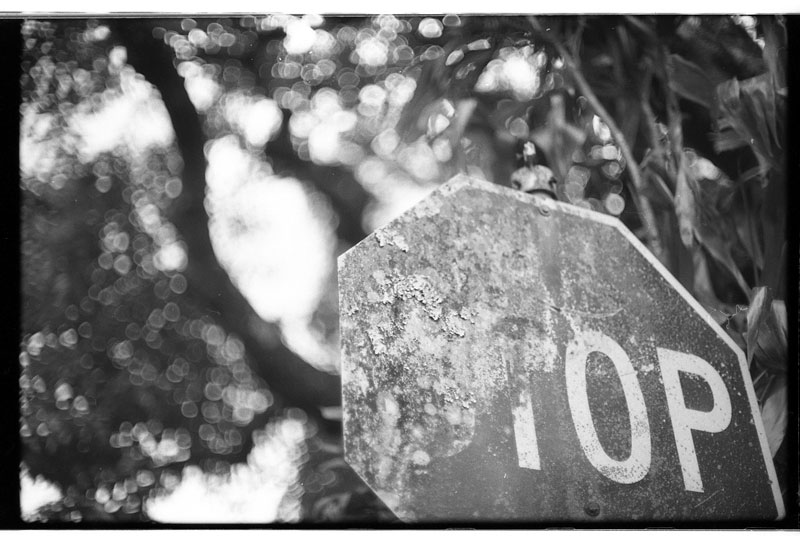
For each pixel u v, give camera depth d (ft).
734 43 5.00
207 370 6.12
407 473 3.87
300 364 6.12
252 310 6.21
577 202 4.92
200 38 6.22
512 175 5.10
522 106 5.18
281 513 5.62
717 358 4.19
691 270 4.68
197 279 6.22
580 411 4.00
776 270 4.61
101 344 6.03
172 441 5.97
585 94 5.09
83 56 6.12
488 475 3.92
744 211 4.75
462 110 5.31
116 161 6.24
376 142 5.89
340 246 6.07
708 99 4.98
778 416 4.31
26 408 5.79
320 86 6.05
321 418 5.98
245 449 5.95
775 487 4.05
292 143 6.15
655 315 4.19
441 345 3.99
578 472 3.95
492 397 3.98
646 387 4.09
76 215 6.08
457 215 4.15
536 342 4.06
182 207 6.29
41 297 5.94
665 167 4.90
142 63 6.18
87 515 5.74
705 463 4.02
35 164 5.99
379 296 4.00
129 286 6.15
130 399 5.99
